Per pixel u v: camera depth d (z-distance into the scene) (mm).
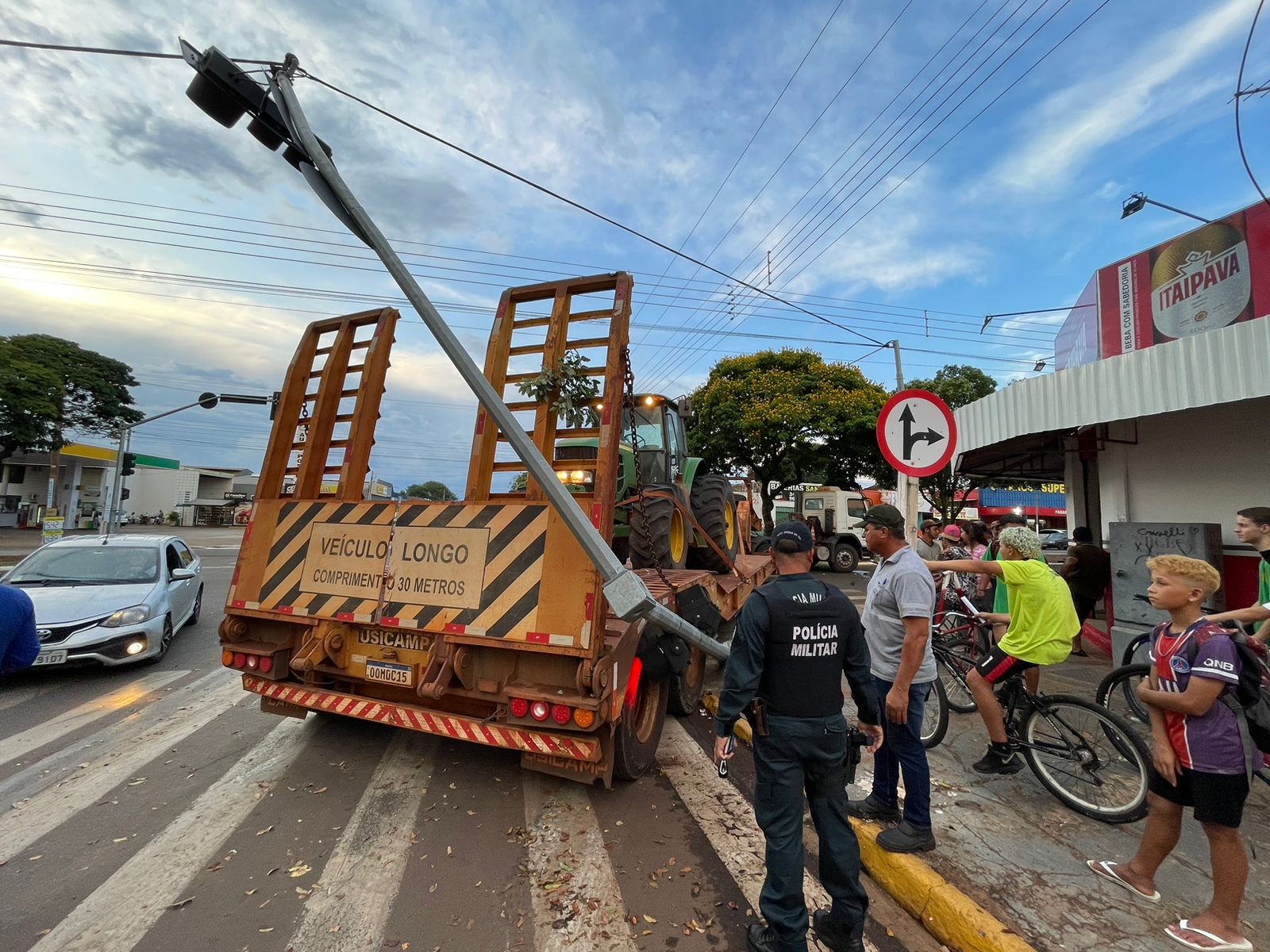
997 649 3744
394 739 4535
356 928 2533
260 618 4105
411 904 2703
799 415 16859
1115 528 6312
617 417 3414
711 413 18797
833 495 18156
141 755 4238
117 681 5996
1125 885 2715
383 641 3758
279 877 2877
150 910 2621
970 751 4262
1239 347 4383
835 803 2410
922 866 2832
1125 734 3236
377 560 3801
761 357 19391
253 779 3887
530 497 3604
